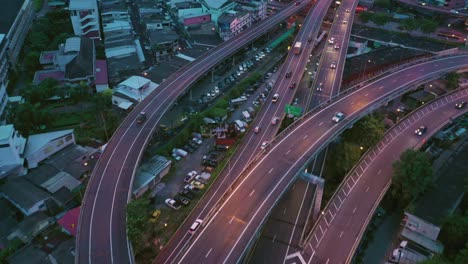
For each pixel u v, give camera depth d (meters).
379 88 122.94
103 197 80.75
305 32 167.50
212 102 132.25
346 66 142.62
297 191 87.94
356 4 194.50
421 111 117.00
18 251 74.81
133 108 117.50
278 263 71.12
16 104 118.50
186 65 138.62
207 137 115.19
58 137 101.75
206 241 67.62
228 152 105.31
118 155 93.56
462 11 193.50
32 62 140.25
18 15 161.12
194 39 164.88
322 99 119.38
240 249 66.12
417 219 79.75
